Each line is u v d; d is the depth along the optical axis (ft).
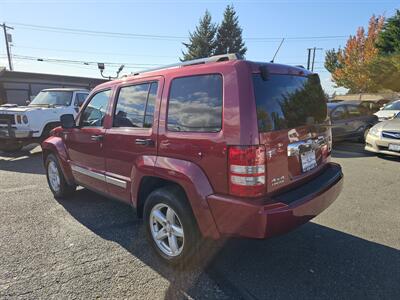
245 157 7.39
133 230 12.11
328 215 13.24
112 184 11.65
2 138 26.68
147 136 9.70
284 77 9.01
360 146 31.94
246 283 8.61
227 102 7.71
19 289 8.38
